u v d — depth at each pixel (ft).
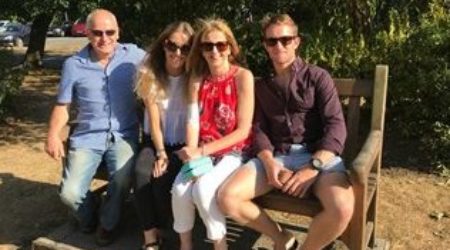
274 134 11.05
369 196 10.20
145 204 11.09
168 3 19.53
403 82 17.67
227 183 10.09
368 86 11.48
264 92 10.91
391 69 17.89
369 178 11.09
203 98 11.02
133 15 20.18
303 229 12.75
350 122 11.72
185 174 10.46
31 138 21.83
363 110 18.21
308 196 10.04
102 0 20.59
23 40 83.97
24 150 20.22
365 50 18.53
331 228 9.50
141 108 12.46
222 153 10.85
